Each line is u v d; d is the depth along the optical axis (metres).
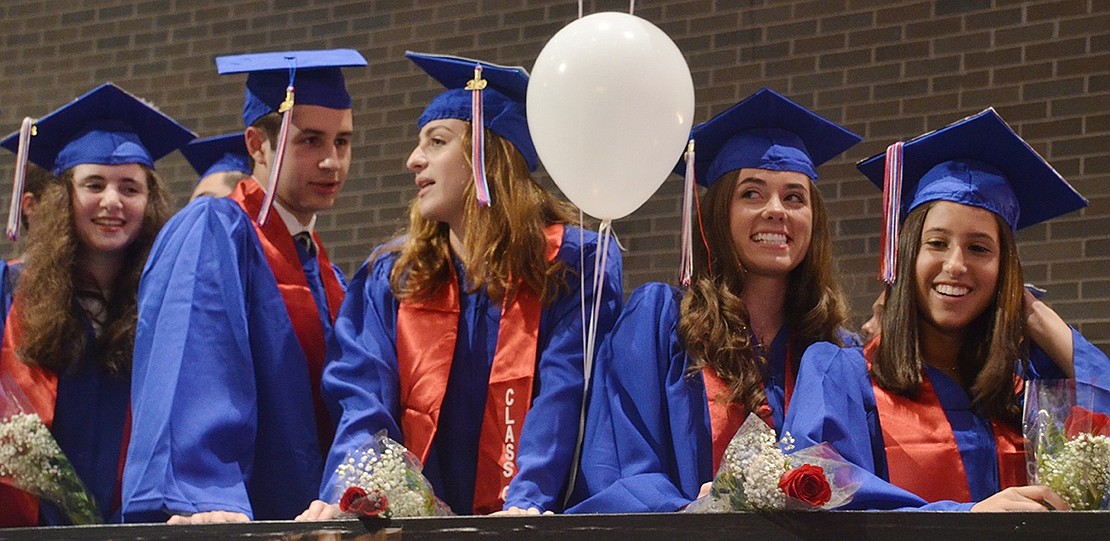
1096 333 9.70
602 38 4.97
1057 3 10.10
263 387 5.58
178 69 12.41
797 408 5.20
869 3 10.59
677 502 4.93
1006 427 5.37
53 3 12.90
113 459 5.64
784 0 10.84
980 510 4.43
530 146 5.79
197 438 5.07
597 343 5.54
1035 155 5.49
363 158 11.80
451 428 5.52
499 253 5.55
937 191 5.42
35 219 5.95
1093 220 9.83
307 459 5.53
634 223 11.01
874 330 5.86
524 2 11.48
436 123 5.72
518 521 4.36
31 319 5.72
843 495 4.41
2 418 5.22
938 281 5.32
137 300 5.89
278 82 6.12
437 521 4.42
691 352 5.36
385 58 11.86
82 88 12.66
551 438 5.26
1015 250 5.40
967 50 10.27
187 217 5.63
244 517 4.88
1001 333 5.30
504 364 5.46
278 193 6.09
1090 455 4.51
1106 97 9.88
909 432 5.26
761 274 5.59
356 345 5.54
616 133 4.92
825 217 5.72
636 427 5.27
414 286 5.61
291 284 5.87
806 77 10.66
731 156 5.64
